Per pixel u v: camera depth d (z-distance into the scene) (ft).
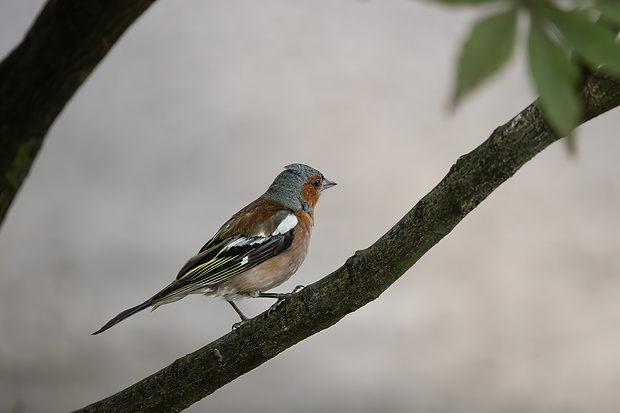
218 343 16.17
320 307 14.98
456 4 5.18
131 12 11.74
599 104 10.24
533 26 5.09
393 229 13.93
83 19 11.64
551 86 5.05
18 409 16.97
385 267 14.11
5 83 12.35
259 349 15.70
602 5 5.19
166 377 16.44
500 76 4.91
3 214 13.16
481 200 12.87
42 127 12.84
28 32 12.20
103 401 17.11
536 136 11.66
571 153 6.68
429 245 13.64
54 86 12.32
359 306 14.78
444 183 12.98
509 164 12.12
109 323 21.50
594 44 5.09
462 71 4.92
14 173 12.91
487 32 5.00
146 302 22.59
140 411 16.67
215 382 16.19
